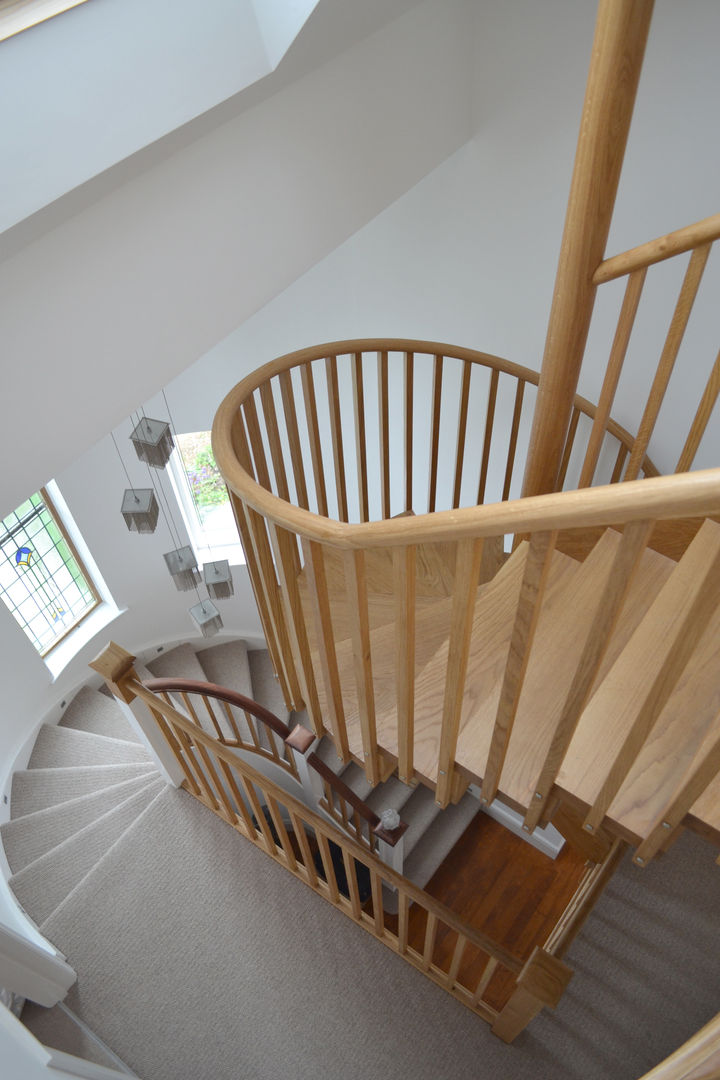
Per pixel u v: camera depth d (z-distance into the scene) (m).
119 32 1.54
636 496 0.84
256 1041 2.55
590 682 1.18
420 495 4.39
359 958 2.74
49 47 1.46
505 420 3.59
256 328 4.21
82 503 4.82
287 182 2.21
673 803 1.22
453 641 1.32
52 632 5.15
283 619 1.96
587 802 1.43
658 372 1.73
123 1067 2.41
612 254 2.73
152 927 2.82
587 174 1.46
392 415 4.11
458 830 4.34
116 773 4.14
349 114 2.31
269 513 1.42
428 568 3.14
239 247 2.16
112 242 1.79
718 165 2.33
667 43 2.23
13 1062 1.69
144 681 3.03
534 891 4.13
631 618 1.84
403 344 2.68
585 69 2.48
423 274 3.41
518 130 2.75
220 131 1.93
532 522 0.97
